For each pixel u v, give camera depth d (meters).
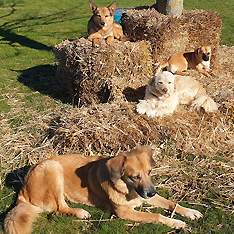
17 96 5.01
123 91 4.56
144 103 4.34
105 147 4.18
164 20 4.72
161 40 4.73
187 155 4.10
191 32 4.93
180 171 3.96
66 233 3.59
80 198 3.72
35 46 6.75
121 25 5.14
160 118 4.22
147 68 4.67
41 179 3.66
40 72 5.68
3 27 8.51
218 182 3.86
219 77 4.75
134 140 4.17
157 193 3.81
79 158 3.78
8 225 3.49
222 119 4.29
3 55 6.30
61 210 3.68
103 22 4.81
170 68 4.78
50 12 10.48
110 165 3.53
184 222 3.60
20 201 3.69
